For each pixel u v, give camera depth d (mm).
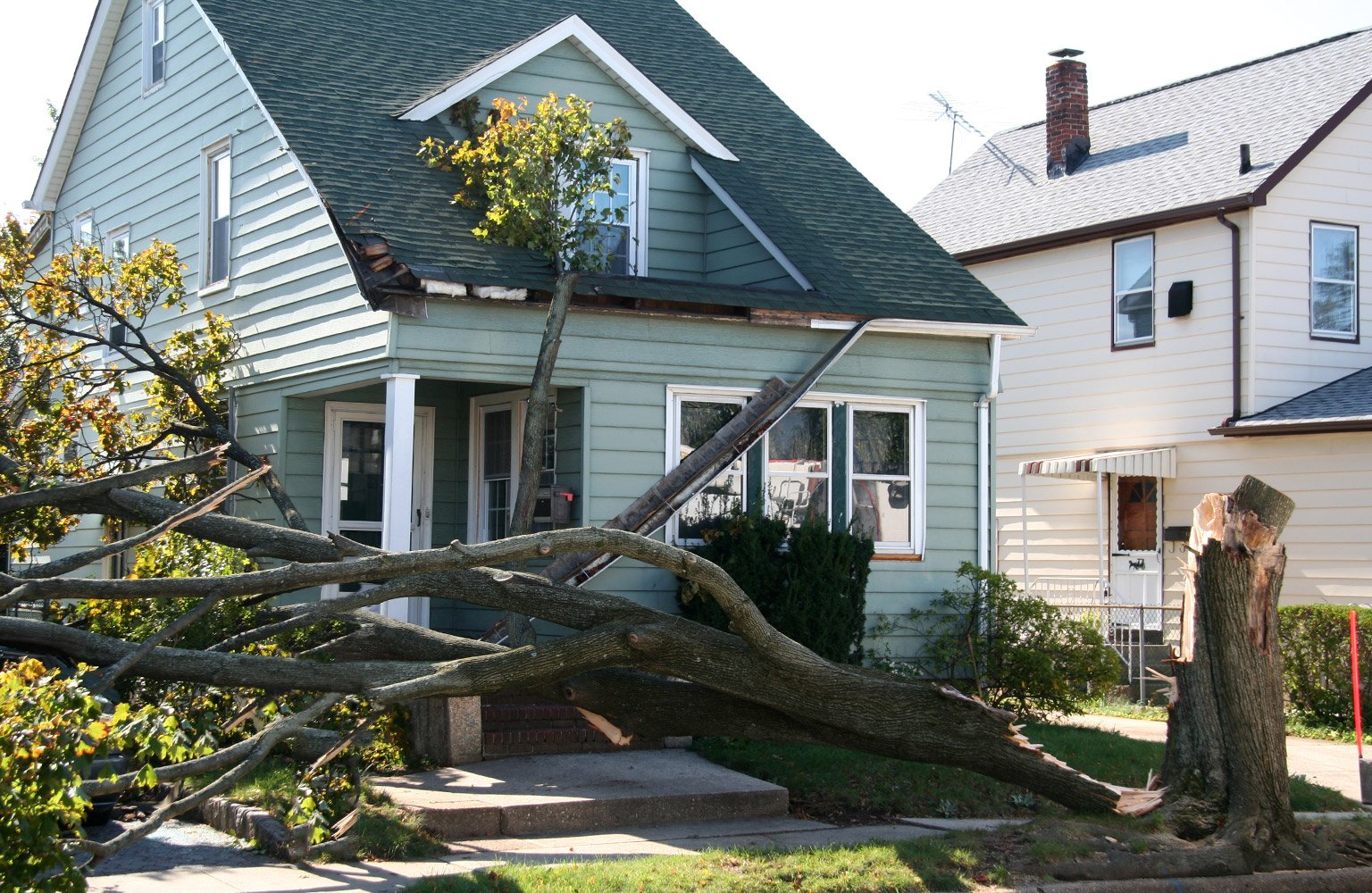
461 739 10961
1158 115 23891
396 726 11109
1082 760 11711
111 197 18656
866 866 7977
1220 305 19594
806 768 10969
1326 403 18609
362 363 12531
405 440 12039
